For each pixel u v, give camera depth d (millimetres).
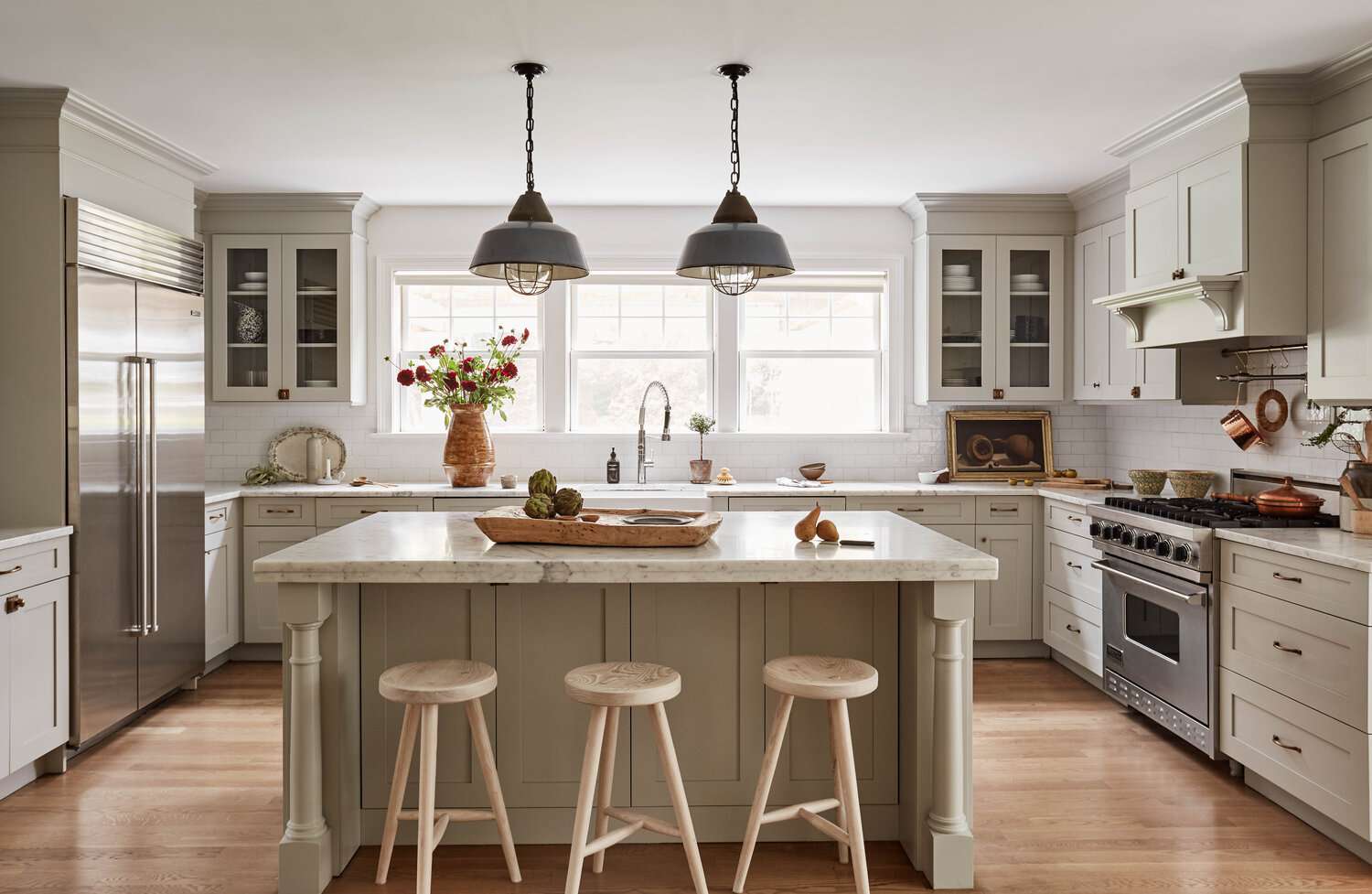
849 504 5234
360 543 2992
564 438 5844
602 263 5828
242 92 3715
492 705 3020
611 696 2459
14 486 3674
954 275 5574
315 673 2723
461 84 3633
